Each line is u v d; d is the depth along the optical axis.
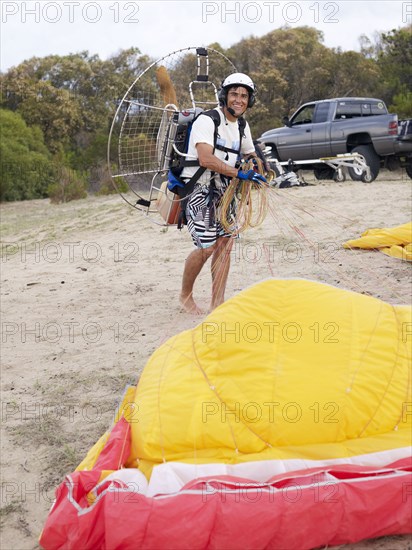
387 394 3.18
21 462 3.85
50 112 42.19
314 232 9.03
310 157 16.34
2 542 3.16
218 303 5.81
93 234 11.71
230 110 5.26
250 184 5.27
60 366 5.25
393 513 2.78
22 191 34.03
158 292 7.07
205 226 5.48
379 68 36.78
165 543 2.62
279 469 2.94
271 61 38.53
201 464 3.00
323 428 3.10
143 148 5.52
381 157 15.47
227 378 3.26
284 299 3.38
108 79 43.75
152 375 3.56
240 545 2.65
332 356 3.21
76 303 6.99
